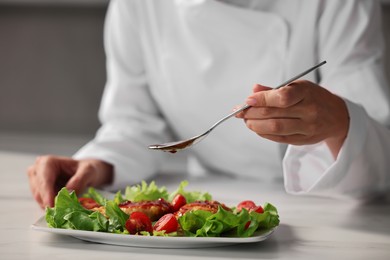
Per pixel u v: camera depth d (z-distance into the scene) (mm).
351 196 1345
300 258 946
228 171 1741
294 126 1106
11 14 3453
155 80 1726
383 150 1323
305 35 1541
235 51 1577
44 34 3449
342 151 1202
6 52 3488
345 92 1454
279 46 1548
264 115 1091
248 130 1632
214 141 1692
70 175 1407
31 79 3488
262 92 1082
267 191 1502
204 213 985
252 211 1006
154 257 931
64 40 3439
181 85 1656
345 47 1504
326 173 1222
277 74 1559
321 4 1529
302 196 1435
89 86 3457
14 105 3506
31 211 1257
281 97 1061
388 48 3035
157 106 1798
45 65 3473
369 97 1438
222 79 1602
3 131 3492
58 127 3477
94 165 1481
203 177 1722
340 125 1183
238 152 1682
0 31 3473
